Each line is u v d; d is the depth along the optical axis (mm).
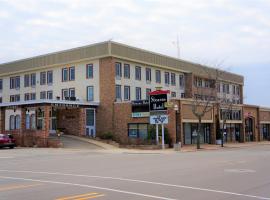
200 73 62281
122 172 17000
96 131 48281
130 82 50469
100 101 48312
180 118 44750
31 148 39531
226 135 57469
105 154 31719
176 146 37500
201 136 50625
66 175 16000
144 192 11547
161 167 19266
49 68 54125
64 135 46344
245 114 62906
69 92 51562
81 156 28953
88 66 49938
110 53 47375
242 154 30547
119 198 10547
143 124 44844
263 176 15516
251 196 10984
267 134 71312
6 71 59250
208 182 13703
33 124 51719
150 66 53938
